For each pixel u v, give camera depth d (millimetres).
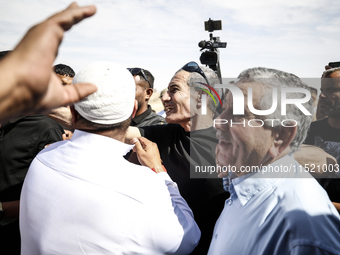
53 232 840
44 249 851
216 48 2166
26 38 257
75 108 914
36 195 892
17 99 237
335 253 495
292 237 531
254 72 676
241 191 690
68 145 945
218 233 818
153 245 856
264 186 660
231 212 754
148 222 840
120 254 836
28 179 962
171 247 883
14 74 231
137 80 2438
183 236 909
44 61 250
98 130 917
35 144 1894
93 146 906
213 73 1447
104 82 870
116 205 823
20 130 1883
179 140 1449
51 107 282
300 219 542
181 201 1062
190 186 1406
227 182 854
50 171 910
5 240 1834
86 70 894
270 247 568
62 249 835
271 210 615
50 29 264
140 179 896
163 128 1553
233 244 668
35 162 991
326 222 544
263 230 602
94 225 815
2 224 1823
